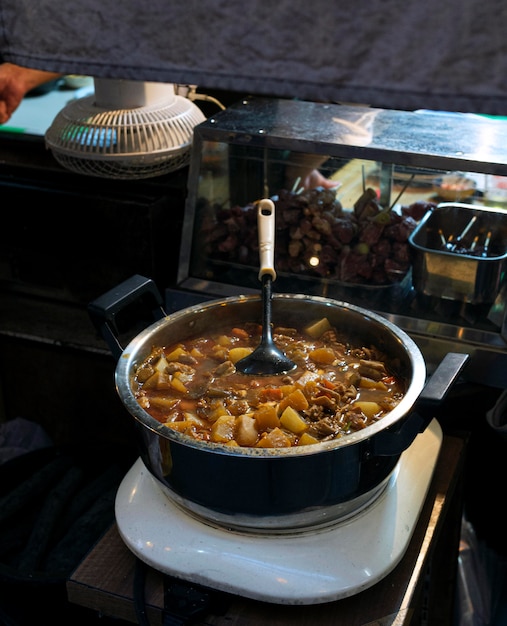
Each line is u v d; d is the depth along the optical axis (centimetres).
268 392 131
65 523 171
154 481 135
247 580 119
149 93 190
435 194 162
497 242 157
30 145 221
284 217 170
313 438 118
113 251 193
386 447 115
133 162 187
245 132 167
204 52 65
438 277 157
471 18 57
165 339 143
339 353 144
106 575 131
